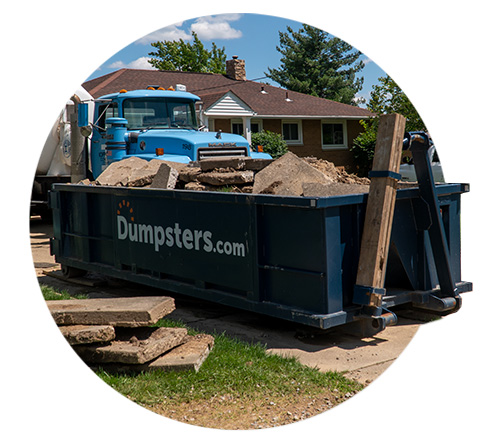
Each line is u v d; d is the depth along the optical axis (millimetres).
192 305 7227
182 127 10617
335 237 5309
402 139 5566
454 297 6094
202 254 6336
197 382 4895
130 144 10023
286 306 5605
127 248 7398
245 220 5828
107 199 7750
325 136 17547
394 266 6109
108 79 18797
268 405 4633
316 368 5148
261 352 5414
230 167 7129
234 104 17203
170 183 6934
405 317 6586
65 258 8586
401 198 5867
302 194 5754
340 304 5387
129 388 4816
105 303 5516
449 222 6387
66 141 12305
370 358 5410
